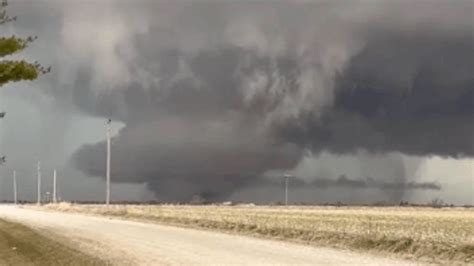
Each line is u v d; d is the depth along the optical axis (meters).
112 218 94.50
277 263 32.50
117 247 42.03
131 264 32.22
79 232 58.09
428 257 37.25
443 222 77.19
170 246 42.97
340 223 69.75
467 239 43.81
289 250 40.34
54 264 33.06
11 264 33.25
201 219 79.62
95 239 49.28
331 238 48.03
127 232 58.81
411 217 100.00
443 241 42.22
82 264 32.78
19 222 75.25
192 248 41.38
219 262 32.91
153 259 34.41
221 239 50.12
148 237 51.97
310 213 122.75
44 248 41.28
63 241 46.97
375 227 60.47
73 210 136.88
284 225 64.31
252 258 34.97
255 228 61.03
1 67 34.00
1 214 109.75
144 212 108.00
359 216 101.94
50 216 101.38
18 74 34.41
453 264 33.84
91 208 139.50
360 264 32.56
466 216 109.19
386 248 41.72
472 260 35.16
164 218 86.00
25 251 39.47
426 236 46.78
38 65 35.47
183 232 59.53
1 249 40.78
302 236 51.47
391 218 93.06
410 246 40.75
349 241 45.72
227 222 70.69
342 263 32.84
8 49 34.97
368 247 42.97
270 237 52.94
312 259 34.66
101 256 36.16
